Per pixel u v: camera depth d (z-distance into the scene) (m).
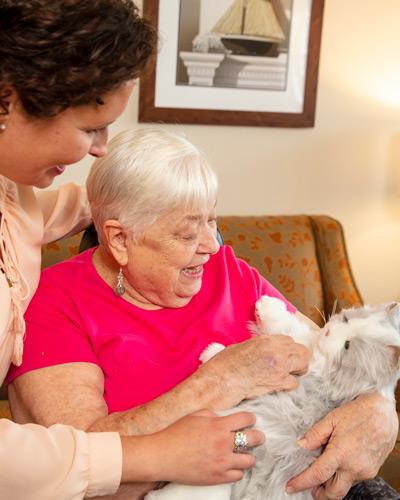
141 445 1.13
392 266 3.55
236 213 3.21
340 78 3.22
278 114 3.11
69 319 1.41
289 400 1.28
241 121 3.06
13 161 1.05
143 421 1.23
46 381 1.31
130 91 1.08
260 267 2.61
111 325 1.43
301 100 3.14
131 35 1.00
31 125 1.00
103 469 1.10
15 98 0.97
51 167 1.09
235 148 3.12
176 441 1.14
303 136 3.22
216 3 2.89
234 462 1.16
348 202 3.39
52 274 1.48
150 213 1.34
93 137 1.09
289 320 1.49
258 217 2.75
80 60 0.95
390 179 3.43
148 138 1.37
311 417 1.28
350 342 1.31
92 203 1.42
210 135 3.06
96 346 1.41
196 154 1.38
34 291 1.35
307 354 1.33
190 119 2.98
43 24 0.92
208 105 3.00
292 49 3.06
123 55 0.99
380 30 3.21
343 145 3.31
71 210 1.58
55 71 0.94
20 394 1.33
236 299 1.58
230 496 1.23
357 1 3.14
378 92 3.29
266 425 1.24
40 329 1.38
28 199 1.35
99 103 1.02
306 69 3.11
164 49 2.87
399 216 3.48
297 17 3.03
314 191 3.32
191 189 1.34
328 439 1.27
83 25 0.94
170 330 1.47
